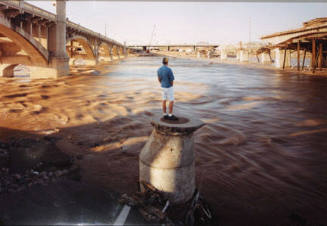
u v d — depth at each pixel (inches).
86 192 210.8
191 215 205.2
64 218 168.6
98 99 881.5
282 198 260.5
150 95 983.6
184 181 201.2
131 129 511.8
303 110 725.9
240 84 1376.7
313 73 1907.0
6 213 170.2
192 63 3912.4
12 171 269.6
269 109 744.3
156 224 171.2
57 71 1638.8
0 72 1716.3
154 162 200.5
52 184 223.6
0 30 1146.0
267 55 4284.0
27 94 983.0
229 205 245.1
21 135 448.1
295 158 373.1
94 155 364.2
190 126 194.7
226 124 566.6
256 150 404.5
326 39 1814.7
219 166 341.4
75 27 1990.7
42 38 1557.6
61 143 411.5
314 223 217.8
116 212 182.4
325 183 294.0
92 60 3221.0
